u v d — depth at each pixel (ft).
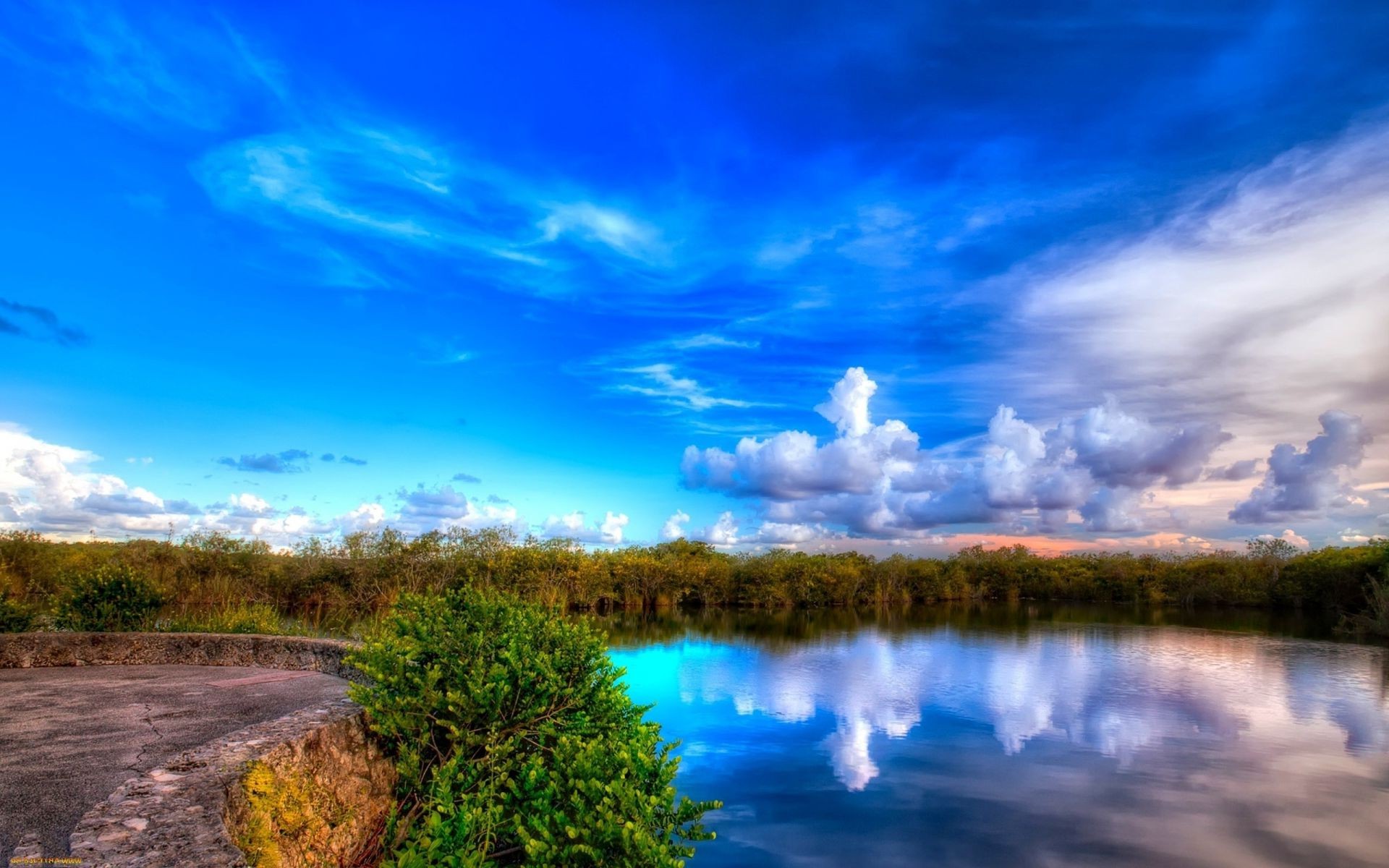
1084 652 122.42
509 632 23.25
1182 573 260.21
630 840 15.31
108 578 49.11
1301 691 88.89
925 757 60.85
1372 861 42.32
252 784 14.76
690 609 227.81
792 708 77.61
